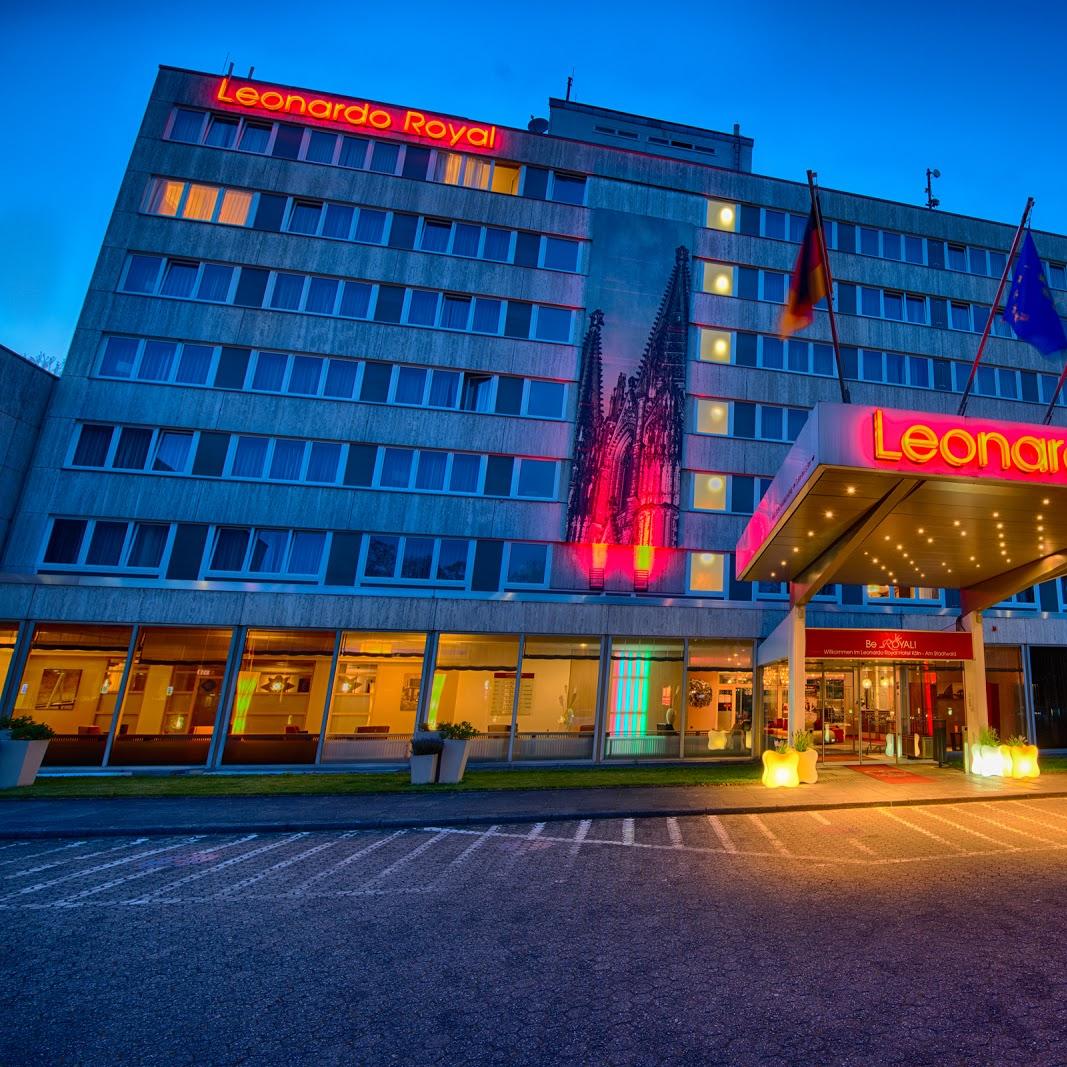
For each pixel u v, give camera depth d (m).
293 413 19.06
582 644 18.97
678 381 21.14
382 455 19.36
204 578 17.75
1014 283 14.13
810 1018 4.56
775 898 7.13
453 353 20.25
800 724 15.20
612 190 22.22
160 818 10.51
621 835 10.09
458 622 18.36
